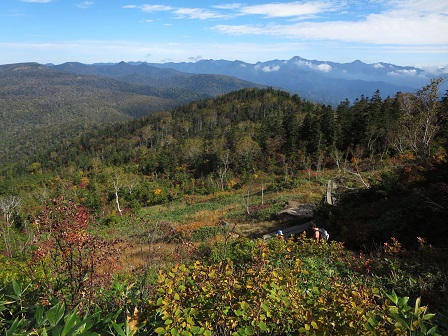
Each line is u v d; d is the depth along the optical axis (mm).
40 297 3205
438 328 3090
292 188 31922
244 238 8750
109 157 99875
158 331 2311
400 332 2035
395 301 2211
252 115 110812
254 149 58531
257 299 2645
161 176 64812
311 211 20734
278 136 64188
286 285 2926
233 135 70062
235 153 58031
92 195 37844
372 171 26938
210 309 2604
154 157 73625
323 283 5109
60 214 3586
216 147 65062
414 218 10438
